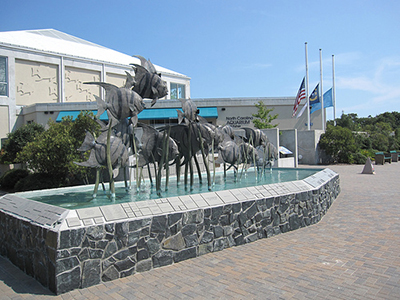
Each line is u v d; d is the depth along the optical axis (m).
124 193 9.11
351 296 5.01
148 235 6.21
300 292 5.17
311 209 9.71
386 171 27.03
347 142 35.41
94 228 5.61
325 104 39.47
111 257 5.75
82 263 5.45
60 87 34.09
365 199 13.65
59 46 36.78
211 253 7.11
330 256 6.84
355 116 92.25
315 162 34.88
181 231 6.67
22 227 6.42
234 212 7.62
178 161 10.63
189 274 5.96
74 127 16.73
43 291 5.38
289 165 24.86
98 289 5.39
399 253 6.98
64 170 16.39
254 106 36.38
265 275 5.86
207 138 9.76
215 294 5.14
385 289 5.24
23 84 32.53
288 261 6.57
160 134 9.48
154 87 8.80
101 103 7.54
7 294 5.31
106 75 37.12
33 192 9.34
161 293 5.20
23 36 36.03
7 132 31.70
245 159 13.04
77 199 8.07
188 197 7.19
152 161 9.49
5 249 7.21
